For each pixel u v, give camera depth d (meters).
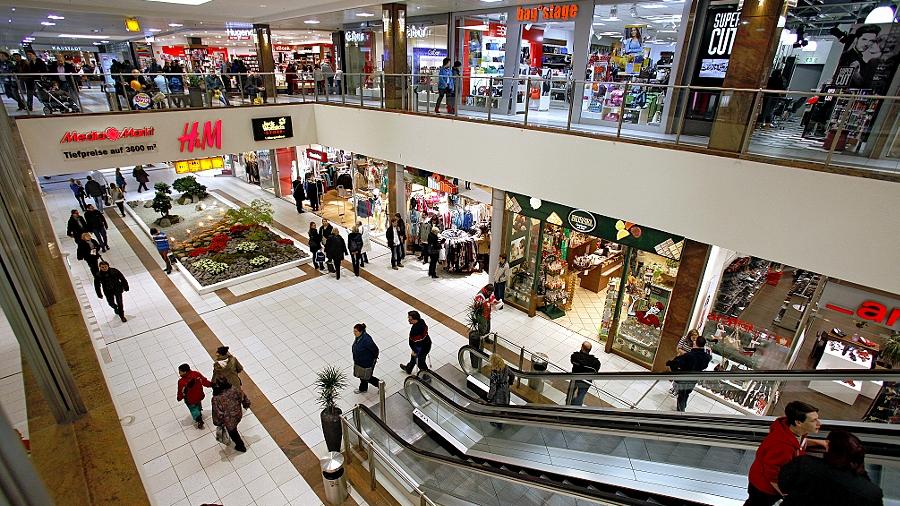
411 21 15.50
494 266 10.60
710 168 6.49
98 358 2.33
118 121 11.08
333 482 5.65
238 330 9.53
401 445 5.85
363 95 12.68
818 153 5.79
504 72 12.27
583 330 10.08
